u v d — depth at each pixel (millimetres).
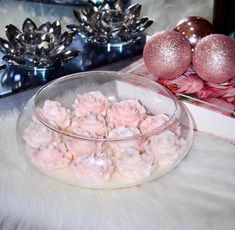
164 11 861
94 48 766
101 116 537
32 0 880
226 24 761
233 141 560
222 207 476
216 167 522
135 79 588
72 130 524
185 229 452
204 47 567
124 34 771
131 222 457
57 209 469
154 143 492
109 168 474
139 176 476
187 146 520
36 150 493
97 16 779
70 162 492
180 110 536
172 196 485
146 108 585
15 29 696
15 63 666
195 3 859
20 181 493
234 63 562
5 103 623
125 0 875
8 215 478
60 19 843
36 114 516
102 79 609
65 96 588
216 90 582
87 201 475
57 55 679
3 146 536
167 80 602
